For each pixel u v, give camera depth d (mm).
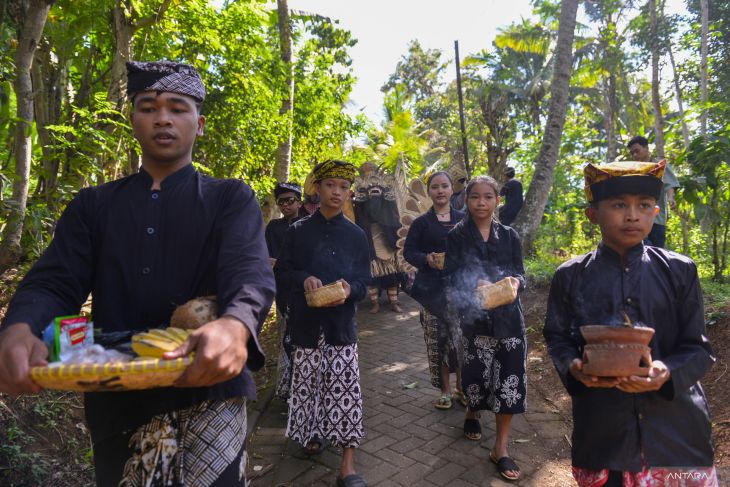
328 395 3201
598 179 1915
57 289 1482
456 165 8031
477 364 3424
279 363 4309
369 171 8008
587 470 1982
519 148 20203
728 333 4352
